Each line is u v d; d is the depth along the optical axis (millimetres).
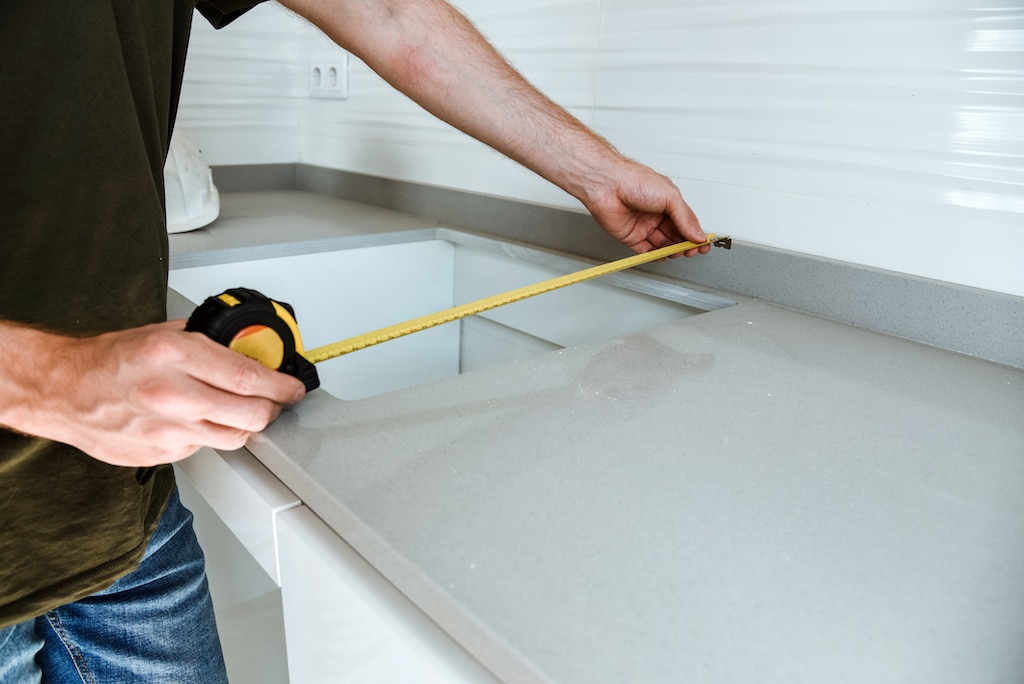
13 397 486
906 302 813
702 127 995
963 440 570
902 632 366
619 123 1104
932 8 755
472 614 370
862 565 414
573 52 1144
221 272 1117
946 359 759
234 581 1362
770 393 651
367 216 1454
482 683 393
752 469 514
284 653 1298
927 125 781
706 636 360
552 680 334
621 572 403
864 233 855
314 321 1241
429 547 421
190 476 734
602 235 1115
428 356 1416
